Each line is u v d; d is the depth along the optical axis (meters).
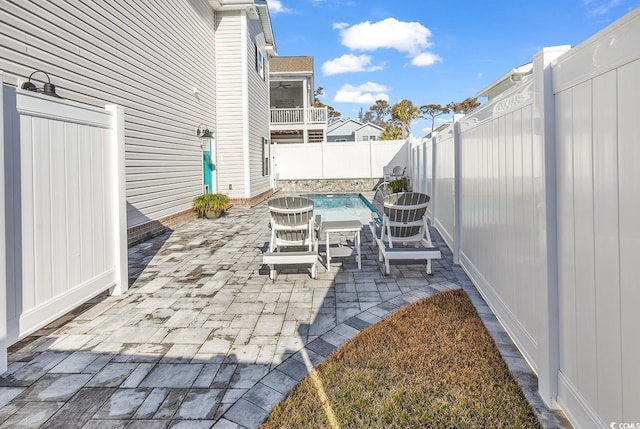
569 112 1.81
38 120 2.93
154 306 3.73
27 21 4.29
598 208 1.58
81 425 2.02
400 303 3.68
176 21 8.63
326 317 3.40
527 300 2.46
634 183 1.33
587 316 1.69
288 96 23.42
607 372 1.55
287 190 17.75
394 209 4.96
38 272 2.89
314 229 5.05
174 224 8.31
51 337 3.07
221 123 11.55
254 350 2.82
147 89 7.19
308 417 2.04
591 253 1.64
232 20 11.38
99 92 5.64
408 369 2.47
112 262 3.97
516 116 2.61
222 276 4.71
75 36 5.11
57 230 3.12
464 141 4.60
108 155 3.92
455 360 2.56
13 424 2.03
